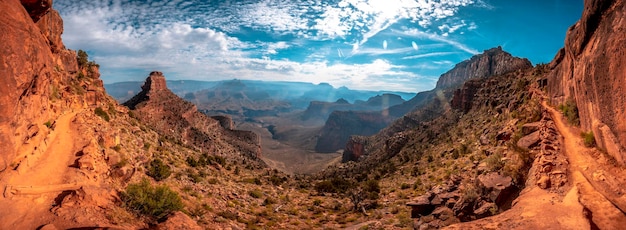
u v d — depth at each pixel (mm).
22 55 15578
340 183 63844
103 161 21062
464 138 60531
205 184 38188
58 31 36625
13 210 12664
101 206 14602
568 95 27438
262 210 35719
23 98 16500
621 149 15961
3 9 14586
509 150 24547
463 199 20469
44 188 14828
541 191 16547
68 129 23859
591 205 13758
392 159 87000
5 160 14438
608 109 17406
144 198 16766
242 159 117938
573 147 19969
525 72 68500
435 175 45281
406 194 41406
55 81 29859
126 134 38344
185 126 109750
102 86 55594
